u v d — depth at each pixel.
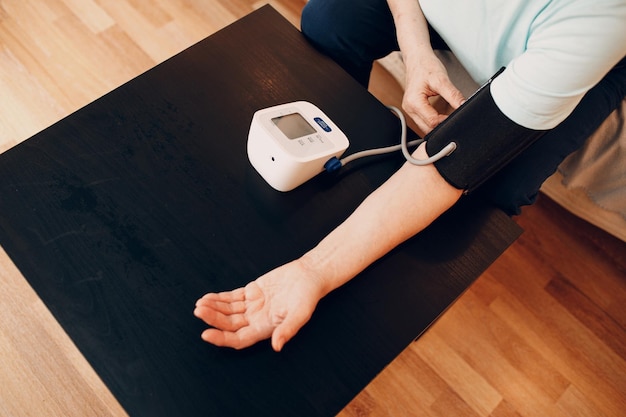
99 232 0.66
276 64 0.85
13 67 1.25
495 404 1.11
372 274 0.70
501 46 0.77
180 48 1.36
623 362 1.20
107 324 0.61
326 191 0.75
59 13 1.34
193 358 0.60
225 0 1.46
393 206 0.67
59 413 0.93
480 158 0.65
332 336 0.65
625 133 1.04
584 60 0.58
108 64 1.30
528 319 1.21
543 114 0.61
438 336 1.15
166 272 0.65
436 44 0.97
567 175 1.19
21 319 0.98
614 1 0.57
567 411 1.13
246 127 0.78
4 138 1.16
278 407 0.60
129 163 0.71
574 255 1.31
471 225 0.76
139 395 0.58
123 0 1.39
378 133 0.82
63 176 0.69
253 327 0.61
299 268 0.64
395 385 1.08
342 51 0.96
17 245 0.63
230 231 0.69
